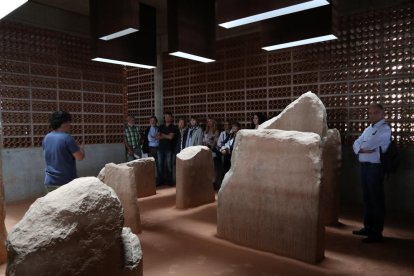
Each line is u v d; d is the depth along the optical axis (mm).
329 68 6488
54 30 7488
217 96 8320
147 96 9875
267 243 3844
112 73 8672
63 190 2092
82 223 1960
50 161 3742
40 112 7262
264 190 3877
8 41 6758
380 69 5895
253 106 7672
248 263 3516
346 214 5531
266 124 4590
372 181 4211
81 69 8031
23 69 7004
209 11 6059
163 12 7641
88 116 8188
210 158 6504
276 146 3859
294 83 7035
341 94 6363
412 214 5516
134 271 2170
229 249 3943
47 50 7395
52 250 1846
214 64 8328
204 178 6348
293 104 4426
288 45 5441
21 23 6938
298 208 3582
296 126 4359
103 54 6086
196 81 8719
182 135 8102
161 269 3381
